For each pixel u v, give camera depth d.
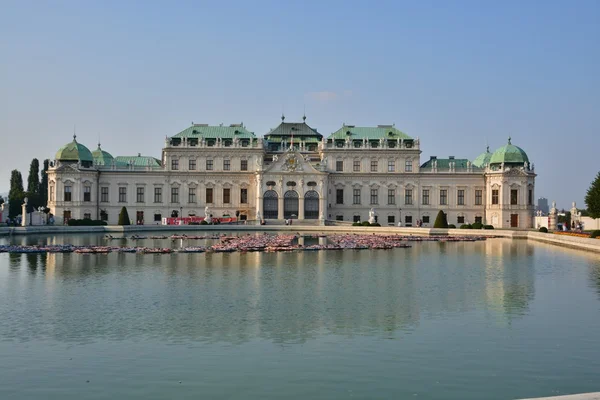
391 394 35.28
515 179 192.38
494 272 78.62
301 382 37.03
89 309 54.94
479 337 46.06
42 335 46.50
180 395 35.16
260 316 52.31
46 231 148.38
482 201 199.12
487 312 54.12
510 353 42.25
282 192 191.62
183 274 75.38
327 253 101.75
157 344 44.25
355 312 53.91
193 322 50.25
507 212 192.50
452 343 44.50
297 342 44.72
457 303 57.97
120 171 193.88
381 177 197.75
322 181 191.88
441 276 74.75
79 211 188.75
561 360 40.88
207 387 36.28
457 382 37.03
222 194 196.75
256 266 83.25
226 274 75.44
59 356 41.69
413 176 197.75
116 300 58.91
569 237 121.69
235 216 196.50
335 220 193.88
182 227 164.38
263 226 168.75
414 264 86.75
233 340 45.22
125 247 106.00
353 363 40.25
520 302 58.56
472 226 167.38
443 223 168.75
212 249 103.06
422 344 44.25
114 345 44.03
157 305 56.62
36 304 56.97
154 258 92.00
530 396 34.94
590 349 43.19
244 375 38.16
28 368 39.41
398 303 57.78
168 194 195.75
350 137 199.38
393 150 197.38
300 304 57.12
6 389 36.03
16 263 85.31
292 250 104.94
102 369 39.22
